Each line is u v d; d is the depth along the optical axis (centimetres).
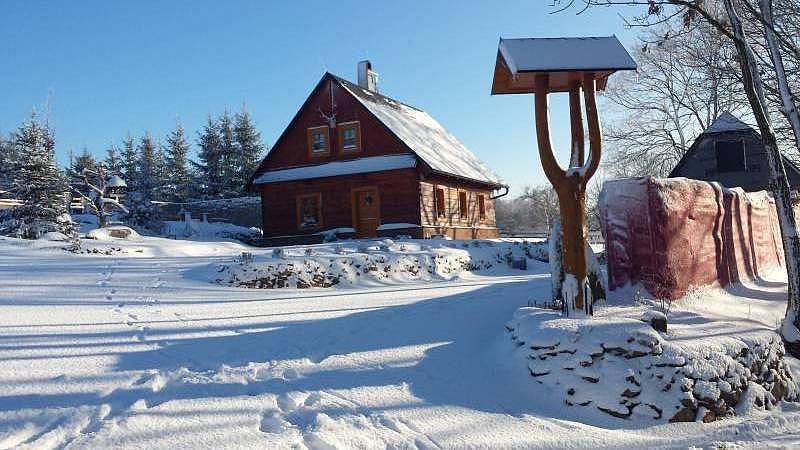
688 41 1748
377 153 2462
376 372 642
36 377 582
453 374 651
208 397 553
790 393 681
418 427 518
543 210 6831
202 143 5094
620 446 509
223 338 777
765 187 2388
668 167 3322
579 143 794
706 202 966
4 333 755
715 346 627
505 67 855
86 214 3994
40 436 455
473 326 840
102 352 684
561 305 794
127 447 438
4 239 1952
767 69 1195
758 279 1188
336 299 1160
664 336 647
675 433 549
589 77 771
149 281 1327
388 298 1166
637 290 852
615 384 588
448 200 2658
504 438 508
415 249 1777
